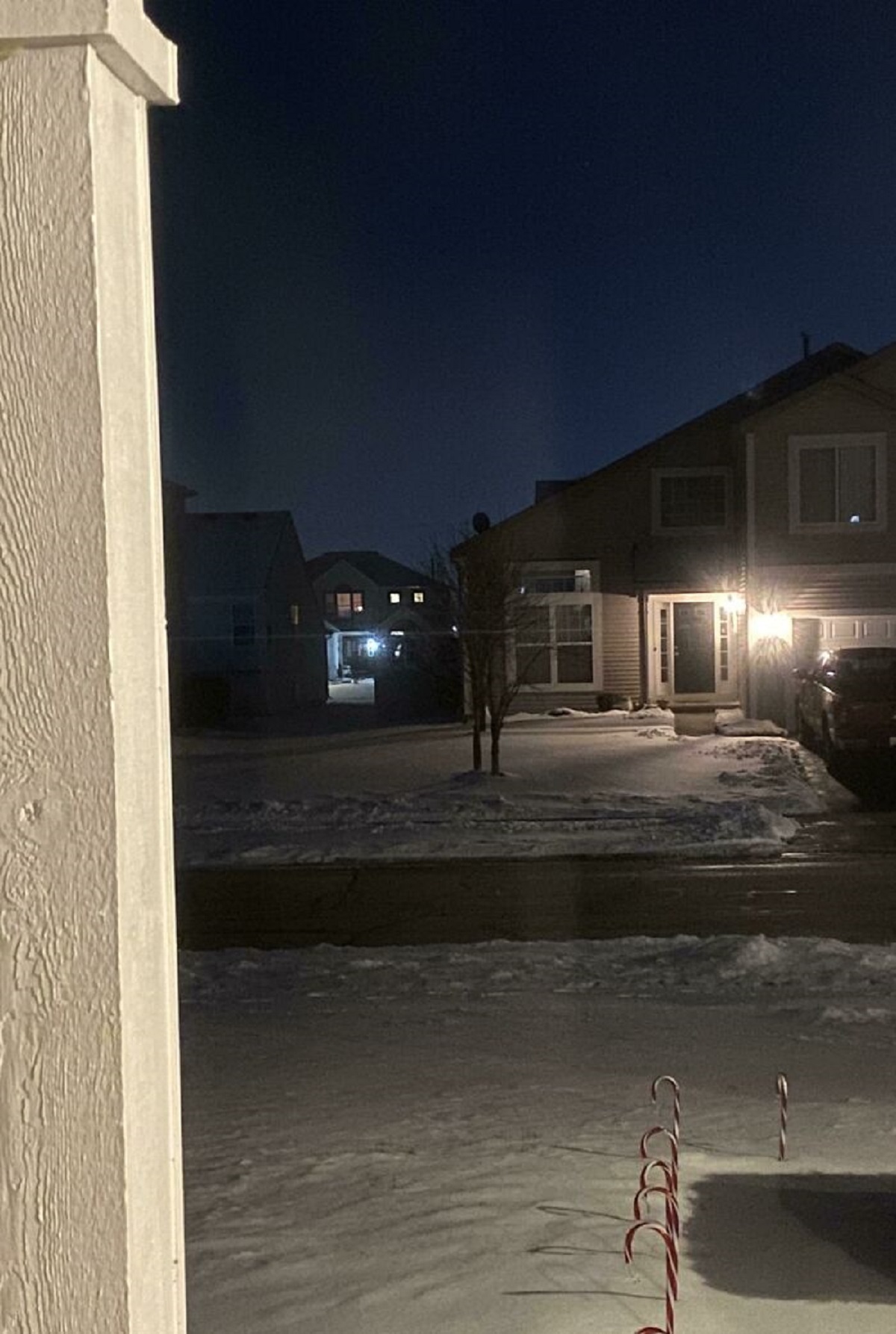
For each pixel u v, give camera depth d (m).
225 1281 4.20
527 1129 6.29
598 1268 4.23
